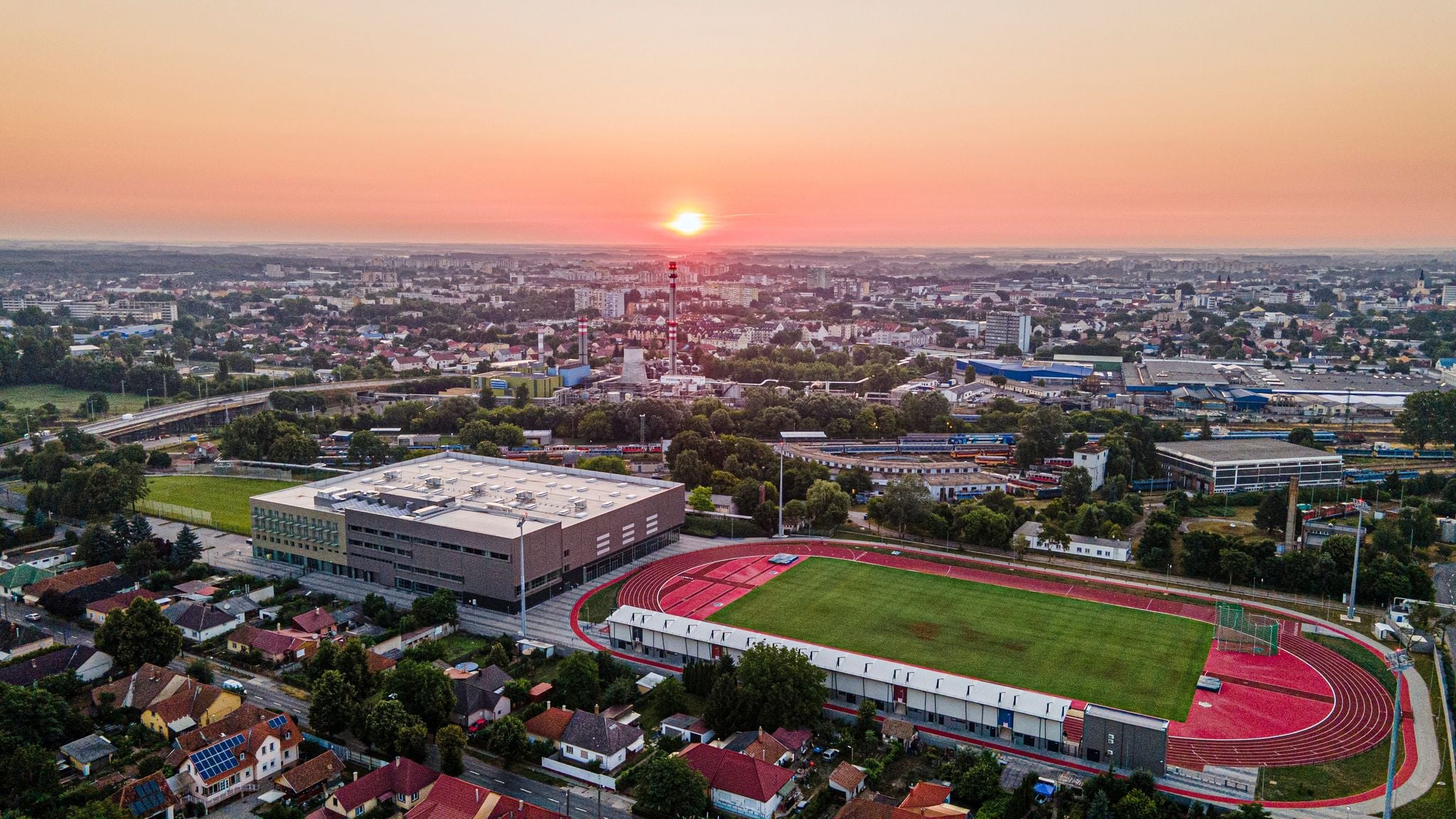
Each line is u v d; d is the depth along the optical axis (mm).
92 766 188500
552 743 199375
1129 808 172625
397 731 190750
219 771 180625
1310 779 192250
